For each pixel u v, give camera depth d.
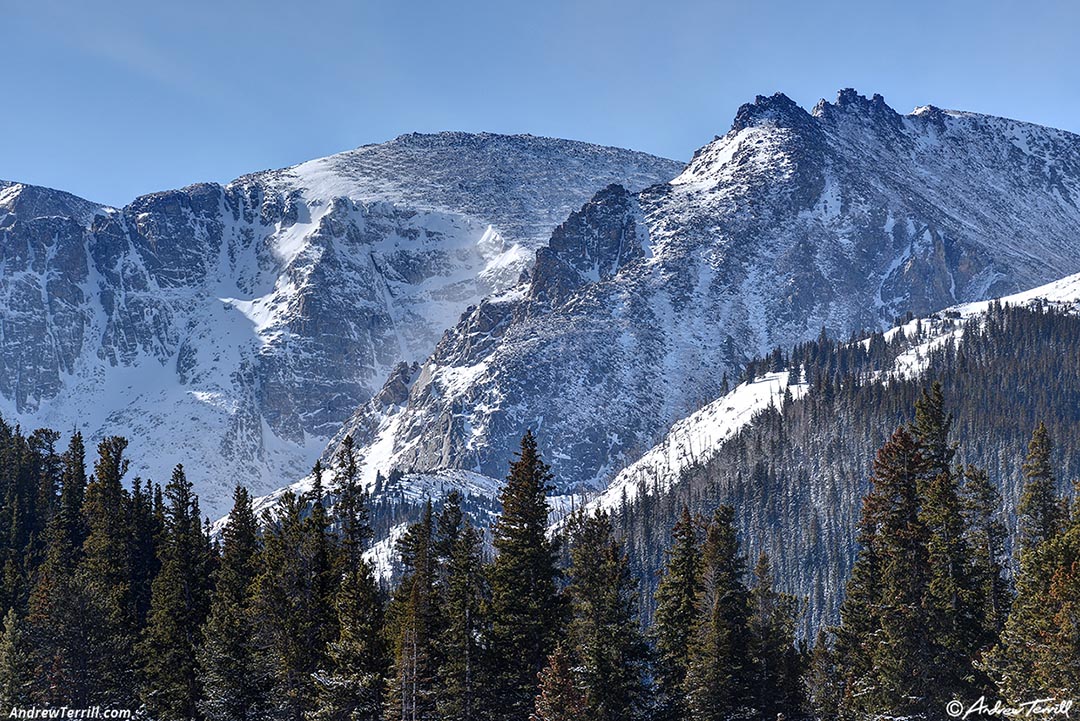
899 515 113.50
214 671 129.12
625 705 114.75
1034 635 99.50
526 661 121.31
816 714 122.56
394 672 119.25
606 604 118.06
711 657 117.50
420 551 127.94
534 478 126.75
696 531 133.88
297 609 128.75
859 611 120.19
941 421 116.81
